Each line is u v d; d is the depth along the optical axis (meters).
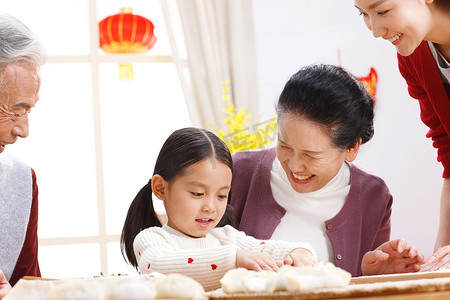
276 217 1.62
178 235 1.48
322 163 1.44
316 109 1.39
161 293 0.77
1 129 1.46
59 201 4.77
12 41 1.42
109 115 4.91
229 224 1.64
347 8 4.22
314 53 4.48
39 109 4.80
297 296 0.80
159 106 4.98
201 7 5.02
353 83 1.49
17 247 1.72
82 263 4.75
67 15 4.94
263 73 4.91
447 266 1.50
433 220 3.67
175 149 1.46
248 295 0.82
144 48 5.01
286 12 4.74
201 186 1.43
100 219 4.75
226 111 4.70
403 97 3.79
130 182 4.86
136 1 5.08
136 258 1.48
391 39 1.52
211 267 1.32
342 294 0.79
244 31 4.99
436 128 1.96
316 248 1.59
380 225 1.67
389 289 0.80
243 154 1.75
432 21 1.53
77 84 4.88
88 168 4.82
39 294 0.82
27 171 1.77
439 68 1.78
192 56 4.98
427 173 3.69
